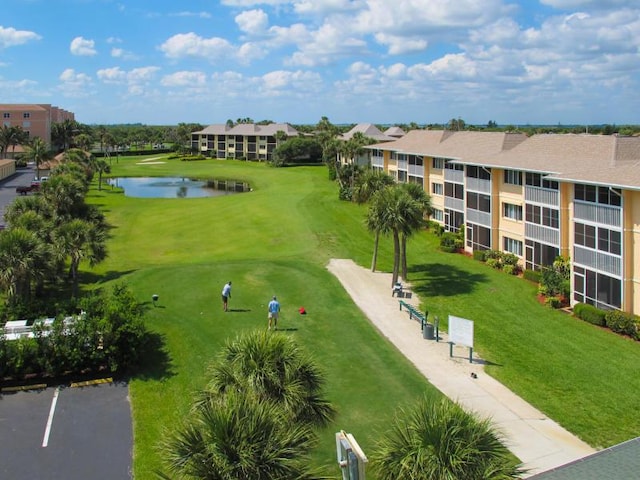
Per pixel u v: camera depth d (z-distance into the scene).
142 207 84.62
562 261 39.72
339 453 12.79
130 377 25.48
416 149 68.50
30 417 21.97
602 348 29.62
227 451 12.04
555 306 36.34
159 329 30.95
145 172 142.38
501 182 48.59
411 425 13.90
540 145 47.53
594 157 39.75
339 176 95.06
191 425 12.72
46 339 25.12
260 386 16.16
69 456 19.39
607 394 24.47
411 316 34.69
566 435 20.98
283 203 80.62
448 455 12.80
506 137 53.16
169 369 26.34
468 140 60.88
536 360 28.17
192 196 100.81
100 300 28.61
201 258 53.31
